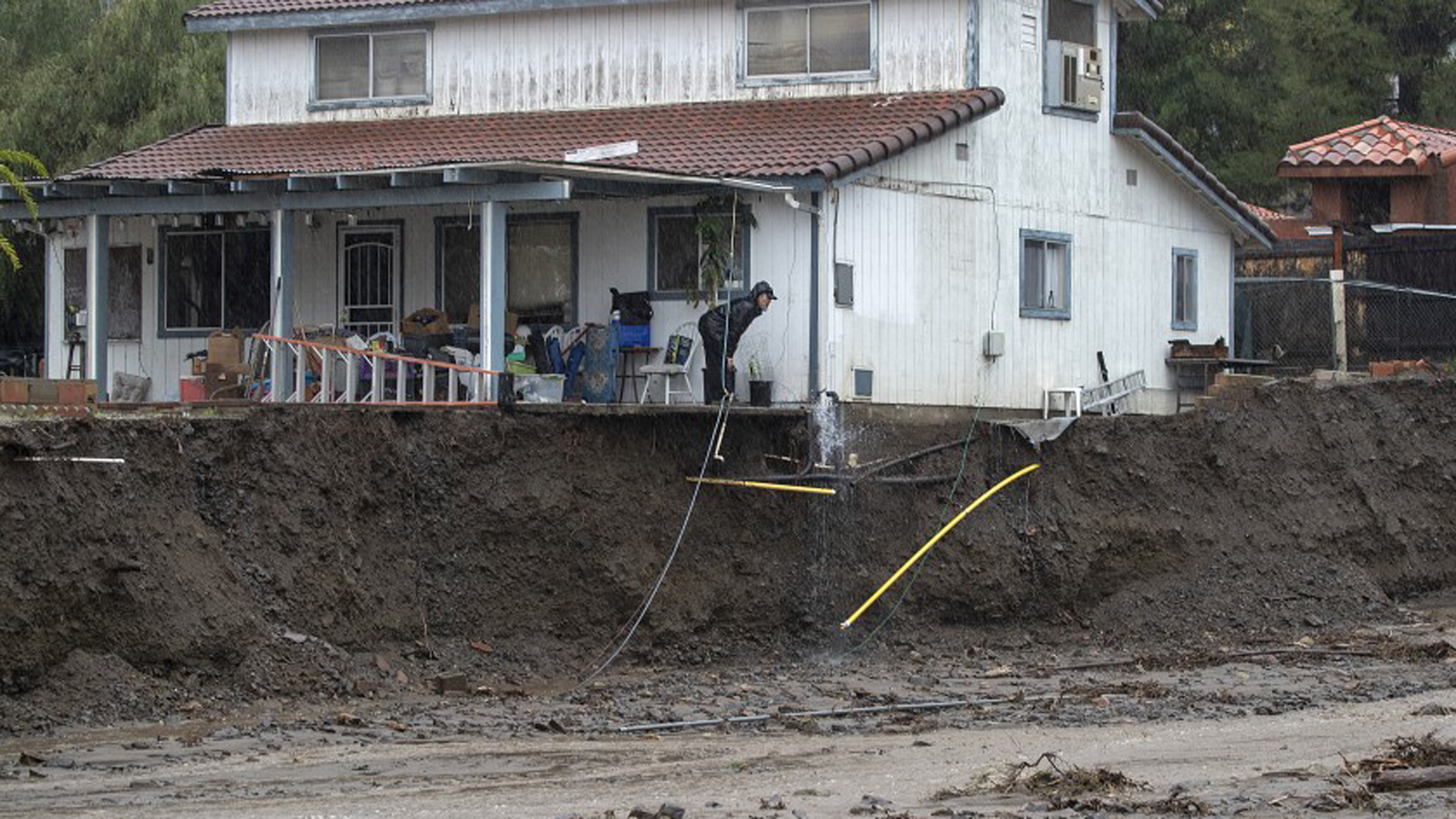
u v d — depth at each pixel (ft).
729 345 108.37
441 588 99.19
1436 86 172.76
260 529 93.45
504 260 107.45
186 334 127.03
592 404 103.19
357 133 128.98
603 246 115.96
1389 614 123.13
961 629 113.19
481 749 78.84
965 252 120.26
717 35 124.98
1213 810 66.08
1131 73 181.47
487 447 101.14
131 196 118.01
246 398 114.83
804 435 107.55
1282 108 176.24
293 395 112.68
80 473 86.33
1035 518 116.67
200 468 92.32
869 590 109.29
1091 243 130.31
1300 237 161.79
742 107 122.93
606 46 127.65
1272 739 82.69
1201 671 103.76
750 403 109.50
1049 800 68.39
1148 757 78.23
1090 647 113.80
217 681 88.33
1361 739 82.43
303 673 90.38
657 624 103.30
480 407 101.71
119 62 160.35
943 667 104.99
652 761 76.69
